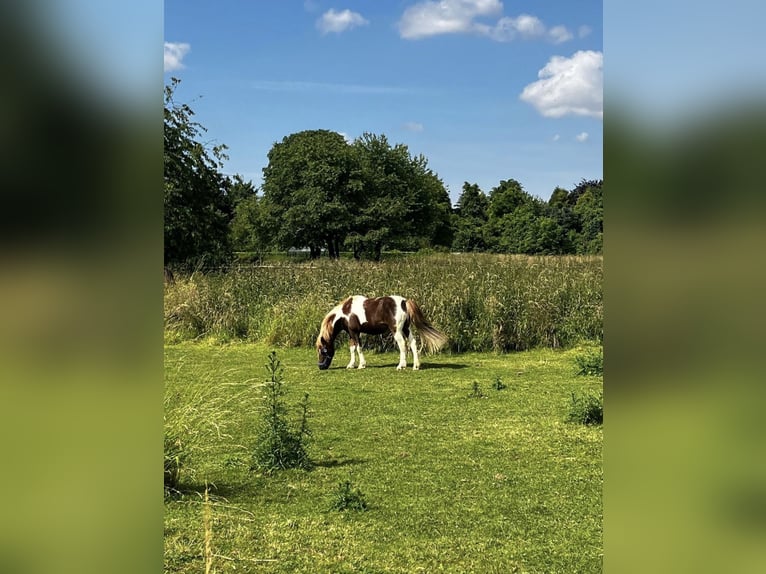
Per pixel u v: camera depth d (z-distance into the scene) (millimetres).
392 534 4371
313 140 56125
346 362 11969
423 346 12695
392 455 6230
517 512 4754
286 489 5277
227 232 22578
